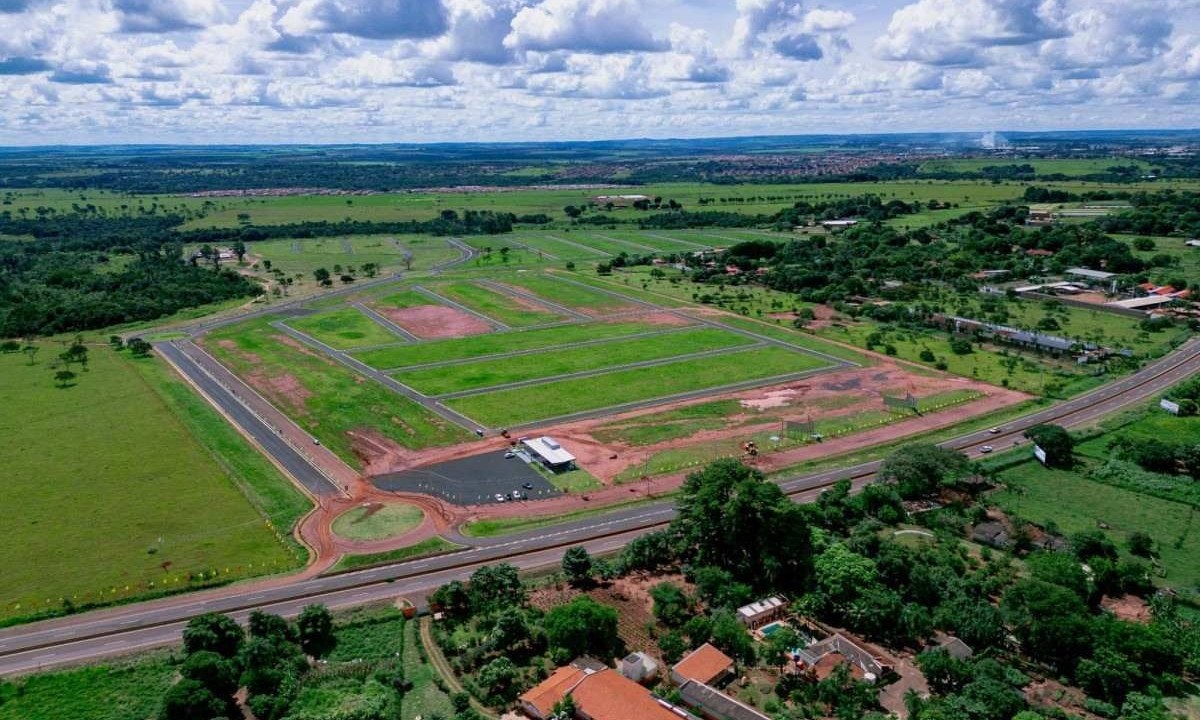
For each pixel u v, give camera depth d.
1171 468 152.25
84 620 110.25
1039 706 89.44
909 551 116.75
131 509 141.38
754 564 118.94
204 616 102.00
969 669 92.94
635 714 85.69
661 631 106.44
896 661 99.38
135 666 99.19
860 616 104.56
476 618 108.94
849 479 149.62
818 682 94.19
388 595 116.50
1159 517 135.75
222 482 152.62
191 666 91.94
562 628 99.31
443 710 92.12
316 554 128.00
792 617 108.44
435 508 143.12
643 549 122.38
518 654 101.75
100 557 125.75
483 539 132.38
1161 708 87.69
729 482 122.25
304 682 94.50
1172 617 104.31
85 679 97.06
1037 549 122.38
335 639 105.44
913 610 104.25
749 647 99.38
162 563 124.06
